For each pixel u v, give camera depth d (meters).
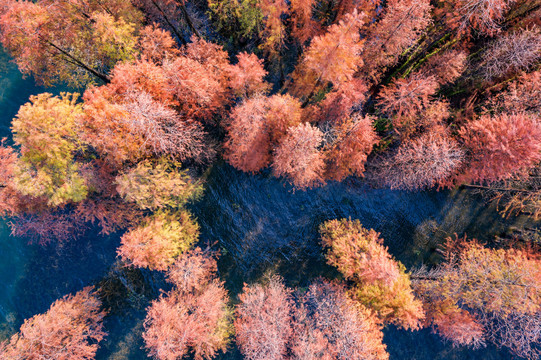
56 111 14.75
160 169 17.95
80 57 18.41
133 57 18.09
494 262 19.41
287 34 22.16
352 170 20.05
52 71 19.16
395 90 18.25
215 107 19.75
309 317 21.06
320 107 19.31
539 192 19.88
